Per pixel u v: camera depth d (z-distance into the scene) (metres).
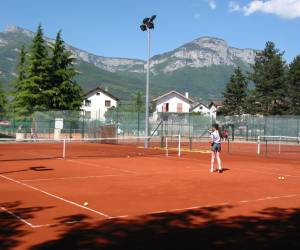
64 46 62.12
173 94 111.94
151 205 11.11
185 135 50.28
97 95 103.44
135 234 8.36
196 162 22.94
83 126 45.34
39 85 59.44
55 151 30.08
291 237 8.36
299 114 71.06
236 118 51.38
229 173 18.41
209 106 121.44
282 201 12.05
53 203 11.20
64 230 8.54
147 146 35.22
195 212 10.39
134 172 18.06
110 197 12.17
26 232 8.37
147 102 36.06
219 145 18.88
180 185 14.64
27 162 21.64
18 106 59.06
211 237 8.25
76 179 15.74
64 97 60.72
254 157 28.31
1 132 48.31
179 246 7.65
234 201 11.87
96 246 7.55
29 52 60.28
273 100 72.94
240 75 82.19
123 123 48.34
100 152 29.64
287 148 40.59
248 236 8.37
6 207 10.65
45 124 46.19
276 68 73.00
